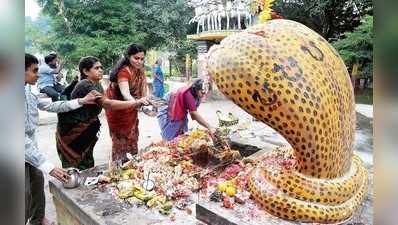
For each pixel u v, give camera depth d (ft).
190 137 10.97
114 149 12.03
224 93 6.53
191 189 7.98
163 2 58.80
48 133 23.58
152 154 9.98
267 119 6.39
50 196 12.92
